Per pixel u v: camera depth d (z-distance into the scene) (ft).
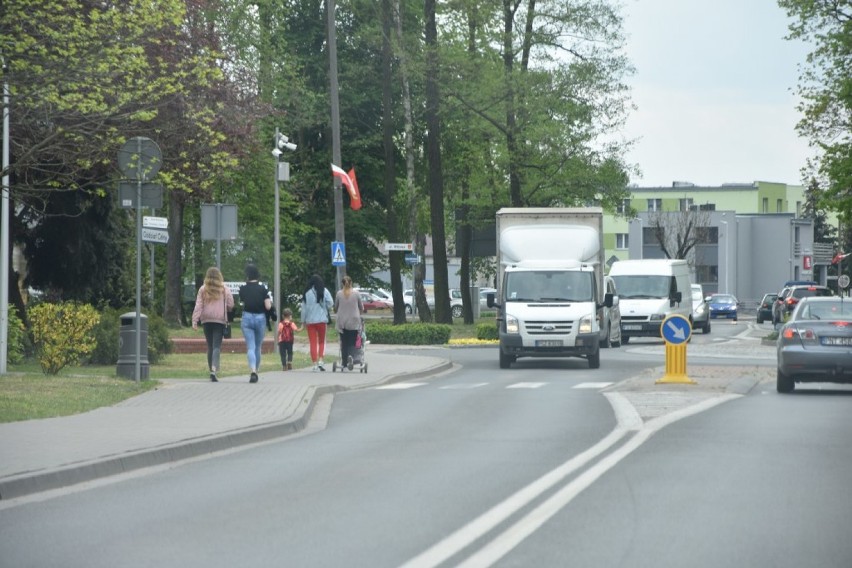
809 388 127.13
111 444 68.23
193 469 64.03
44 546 43.39
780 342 116.06
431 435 80.02
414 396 113.60
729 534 44.60
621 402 103.35
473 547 42.32
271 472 62.59
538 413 95.09
